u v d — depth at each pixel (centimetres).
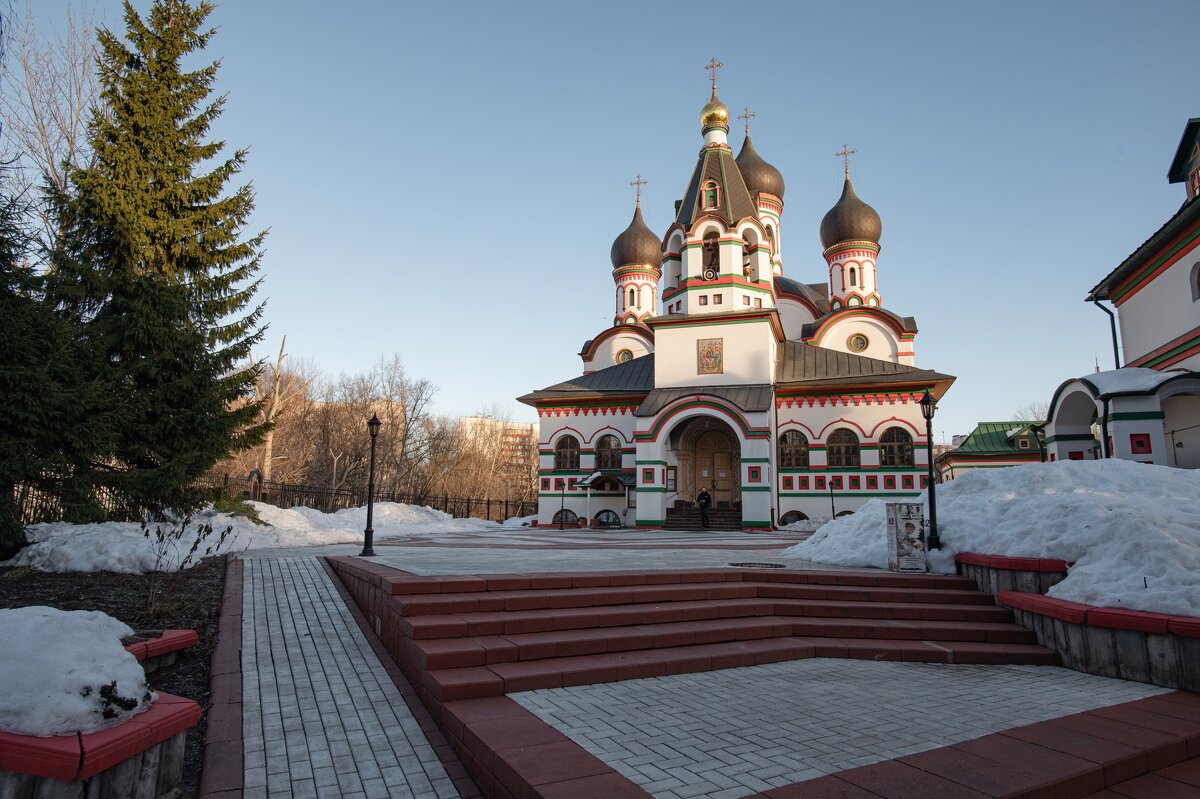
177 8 1755
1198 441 1898
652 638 812
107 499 1454
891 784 452
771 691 695
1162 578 763
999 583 973
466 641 739
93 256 1552
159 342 1508
